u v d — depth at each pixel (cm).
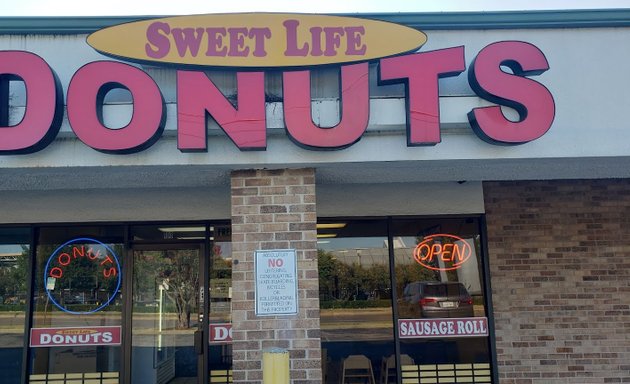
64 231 721
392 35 529
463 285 723
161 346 712
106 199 711
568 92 551
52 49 552
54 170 523
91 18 555
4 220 702
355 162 531
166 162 518
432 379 703
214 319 711
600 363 702
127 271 714
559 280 718
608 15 561
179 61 514
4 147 484
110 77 497
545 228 729
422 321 713
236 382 511
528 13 566
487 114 514
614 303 714
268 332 519
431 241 730
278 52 523
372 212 720
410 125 510
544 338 706
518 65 529
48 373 694
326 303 716
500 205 733
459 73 523
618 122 547
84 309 708
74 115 491
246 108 508
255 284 527
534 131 512
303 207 541
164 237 724
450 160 535
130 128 493
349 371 704
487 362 707
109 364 700
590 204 736
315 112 530
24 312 702
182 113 502
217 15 524
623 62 558
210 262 720
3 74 493
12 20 551
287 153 527
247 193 543
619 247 727
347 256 724
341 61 524
